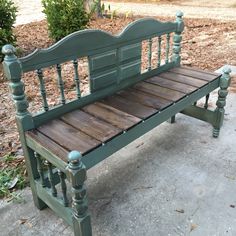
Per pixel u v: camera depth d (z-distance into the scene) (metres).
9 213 2.11
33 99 3.71
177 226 1.98
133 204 2.17
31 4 10.17
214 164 2.57
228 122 3.22
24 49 5.43
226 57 5.19
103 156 1.78
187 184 2.35
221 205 2.14
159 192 2.27
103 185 2.36
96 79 2.22
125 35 2.32
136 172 2.49
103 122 1.96
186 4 10.70
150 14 8.80
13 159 2.63
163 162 2.61
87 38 2.04
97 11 8.02
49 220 2.05
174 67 3.01
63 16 5.59
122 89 2.49
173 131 3.07
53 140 1.76
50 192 1.89
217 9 9.66
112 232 1.95
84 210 1.62
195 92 2.47
